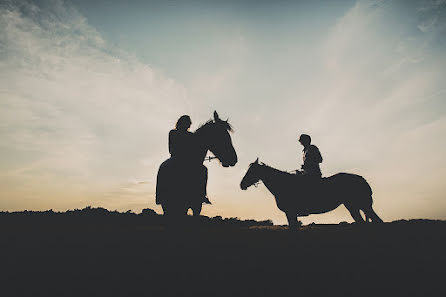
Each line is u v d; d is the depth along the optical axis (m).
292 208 6.24
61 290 2.83
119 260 3.39
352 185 6.39
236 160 4.58
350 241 4.15
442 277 3.11
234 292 2.86
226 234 4.34
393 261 3.47
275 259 3.52
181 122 4.89
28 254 3.52
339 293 2.86
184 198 4.25
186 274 3.14
